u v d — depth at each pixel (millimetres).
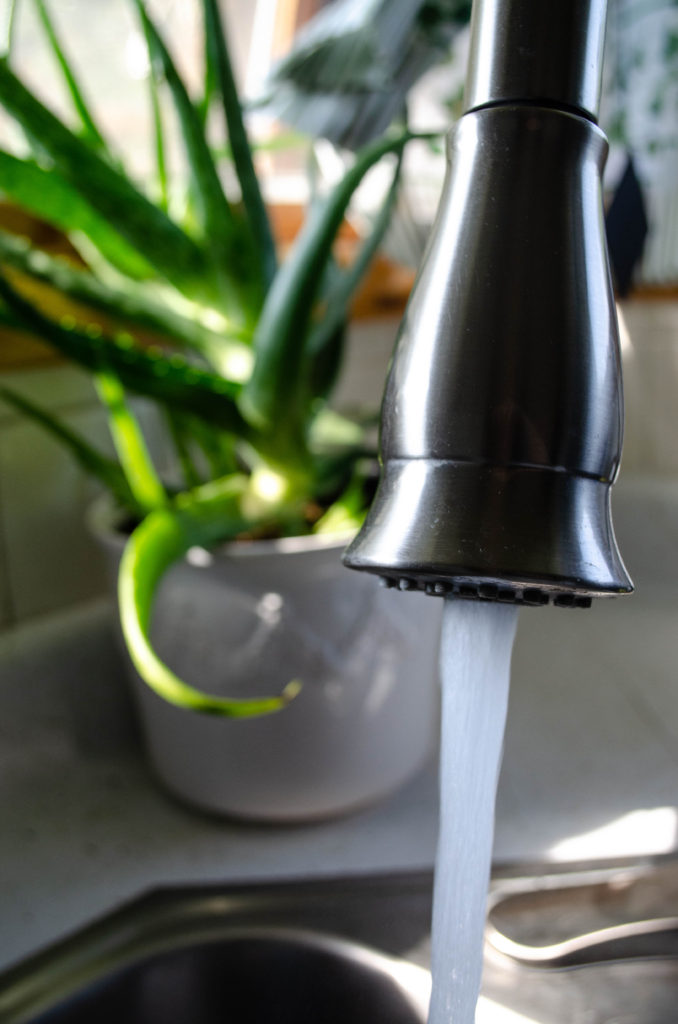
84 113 504
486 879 299
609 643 780
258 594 433
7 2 544
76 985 406
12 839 511
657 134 868
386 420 207
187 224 549
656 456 898
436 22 577
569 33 200
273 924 437
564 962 416
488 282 195
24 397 626
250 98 647
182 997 427
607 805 524
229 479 516
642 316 874
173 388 443
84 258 650
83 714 608
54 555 660
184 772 495
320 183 792
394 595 457
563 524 191
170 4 850
